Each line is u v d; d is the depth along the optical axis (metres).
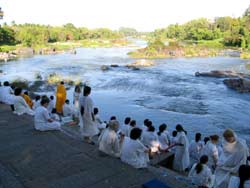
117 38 174.50
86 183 6.44
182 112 21.81
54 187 6.24
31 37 102.75
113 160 7.70
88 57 69.81
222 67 49.75
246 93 29.14
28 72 43.31
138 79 37.59
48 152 8.24
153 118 20.23
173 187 6.45
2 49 79.81
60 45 109.31
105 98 26.80
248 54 69.25
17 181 6.48
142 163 7.38
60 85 14.89
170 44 83.69
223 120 19.72
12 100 13.12
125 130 10.70
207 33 115.12
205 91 30.28
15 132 10.06
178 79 37.94
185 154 10.02
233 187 5.53
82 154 8.12
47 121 10.36
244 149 6.38
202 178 7.25
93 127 9.39
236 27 103.38
